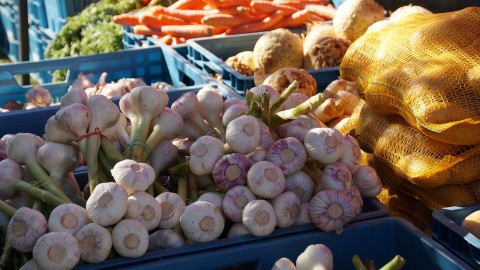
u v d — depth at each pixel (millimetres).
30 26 3959
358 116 1396
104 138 1096
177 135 1159
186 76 2166
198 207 992
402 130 1193
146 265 955
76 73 2186
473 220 1022
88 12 3291
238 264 999
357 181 1131
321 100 1076
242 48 2381
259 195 1026
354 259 907
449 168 1109
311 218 1018
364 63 1270
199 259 975
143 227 959
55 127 1082
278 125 1139
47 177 1079
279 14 2531
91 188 1057
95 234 933
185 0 2719
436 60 1117
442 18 1224
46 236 920
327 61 1939
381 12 2059
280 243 1007
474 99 1055
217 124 1232
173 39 2564
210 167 1058
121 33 3006
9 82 2107
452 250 1001
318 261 915
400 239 1053
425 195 1206
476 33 1156
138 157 1104
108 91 1842
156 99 1122
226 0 2543
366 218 1069
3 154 1252
